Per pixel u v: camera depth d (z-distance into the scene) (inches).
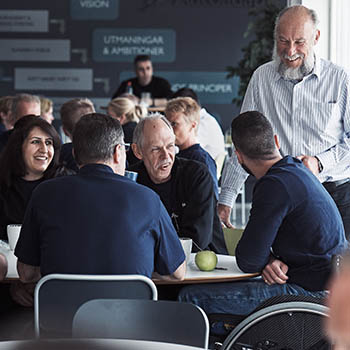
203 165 150.6
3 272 111.5
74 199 104.4
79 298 99.9
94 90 516.1
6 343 61.2
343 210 164.7
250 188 480.1
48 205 105.3
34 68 515.8
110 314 82.9
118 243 102.7
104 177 106.4
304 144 164.6
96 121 108.7
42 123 154.0
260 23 409.4
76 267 102.3
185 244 121.6
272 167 120.6
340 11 232.8
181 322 81.6
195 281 113.0
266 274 118.7
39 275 112.5
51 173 154.5
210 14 507.8
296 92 163.6
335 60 233.6
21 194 152.3
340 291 23.4
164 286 142.6
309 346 87.4
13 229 129.3
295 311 88.4
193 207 145.7
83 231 102.9
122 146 110.7
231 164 171.2
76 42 514.0
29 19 512.4
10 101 271.4
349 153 163.2
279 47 159.3
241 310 119.6
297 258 118.1
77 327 82.7
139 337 82.5
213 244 154.9
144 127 147.0
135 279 99.4
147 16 512.1
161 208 108.3
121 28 512.7
